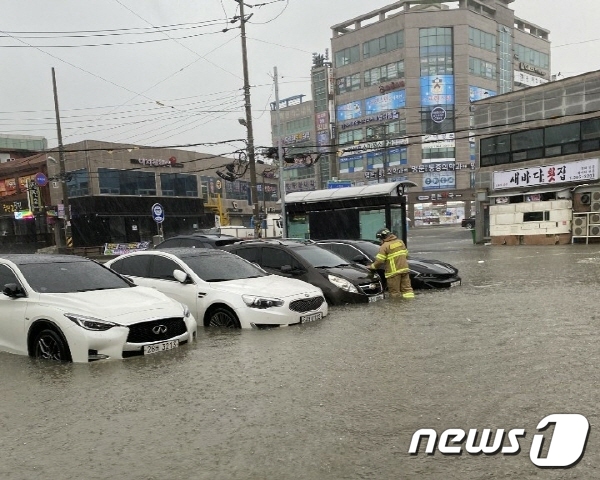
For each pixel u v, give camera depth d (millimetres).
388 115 67375
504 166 27391
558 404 4078
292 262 10000
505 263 16938
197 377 5223
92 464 3365
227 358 5914
